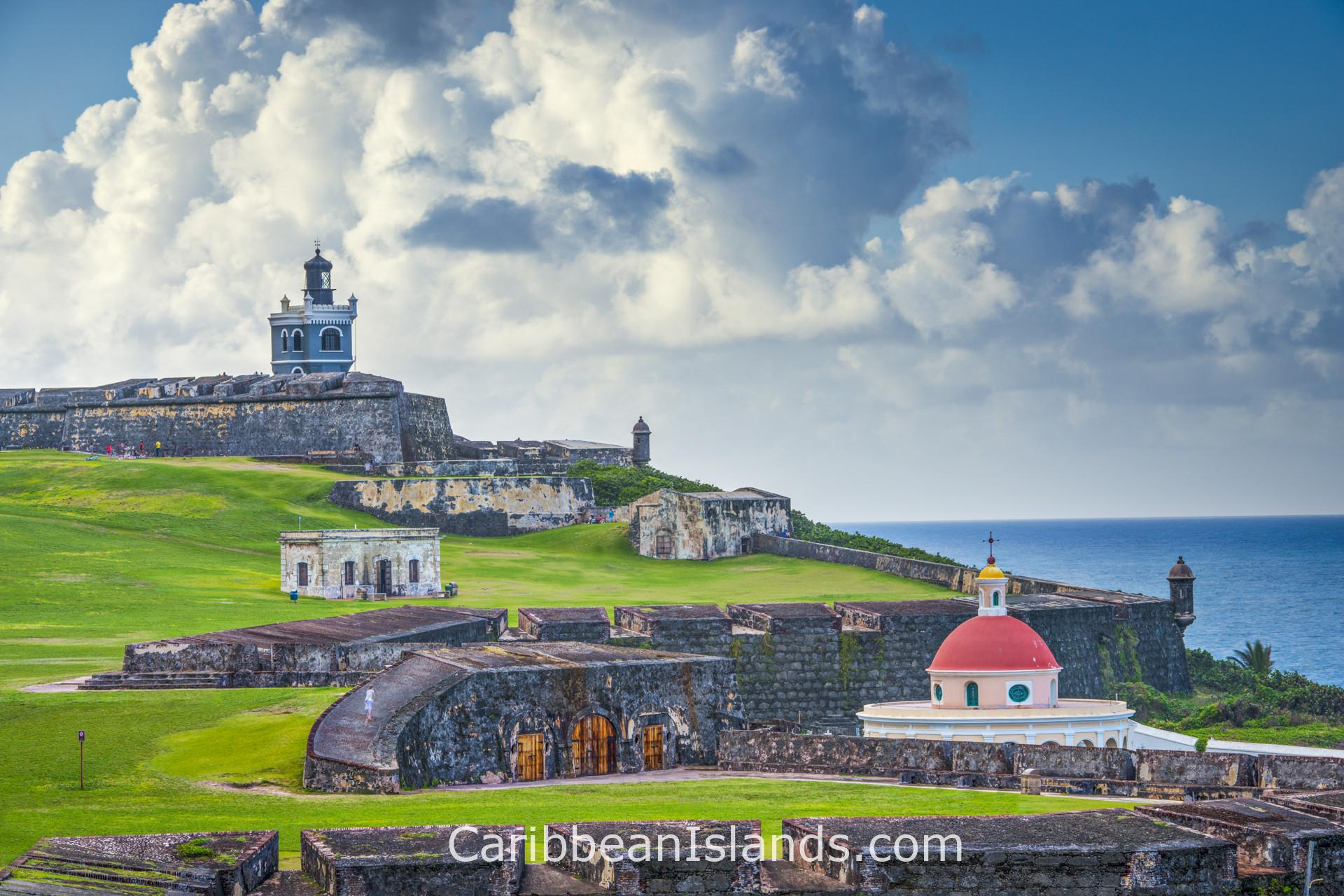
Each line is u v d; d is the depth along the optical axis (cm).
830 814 5416
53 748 6775
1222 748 10862
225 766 6475
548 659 7906
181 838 4250
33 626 10831
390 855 4038
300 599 13112
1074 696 13075
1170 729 12706
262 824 5241
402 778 6347
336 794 6038
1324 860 4375
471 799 5919
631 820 4966
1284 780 5734
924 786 6331
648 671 7969
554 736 7488
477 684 7288
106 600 12112
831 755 6944
